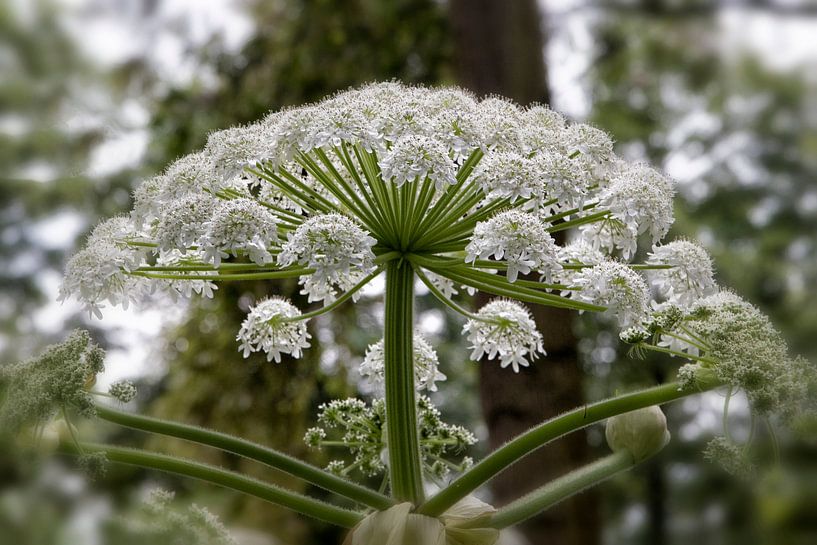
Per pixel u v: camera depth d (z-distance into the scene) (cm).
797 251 447
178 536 69
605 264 87
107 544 66
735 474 74
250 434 308
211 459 317
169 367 324
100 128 392
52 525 65
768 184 468
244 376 305
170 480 255
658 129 486
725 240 455
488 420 210
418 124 90
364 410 95
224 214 84
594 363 376
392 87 99
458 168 92
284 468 80
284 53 341
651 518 396
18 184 384
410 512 82
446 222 91
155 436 323
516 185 88
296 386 304
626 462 84
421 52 336
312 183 101
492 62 237
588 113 475
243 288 303
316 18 338
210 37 369
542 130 95
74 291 88
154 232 93
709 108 488
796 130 472
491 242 86
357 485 82
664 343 87
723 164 474
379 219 90
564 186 89
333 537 313
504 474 207
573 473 84
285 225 92
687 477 362
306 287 104
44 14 402
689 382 77
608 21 461
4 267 377
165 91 373
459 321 389
